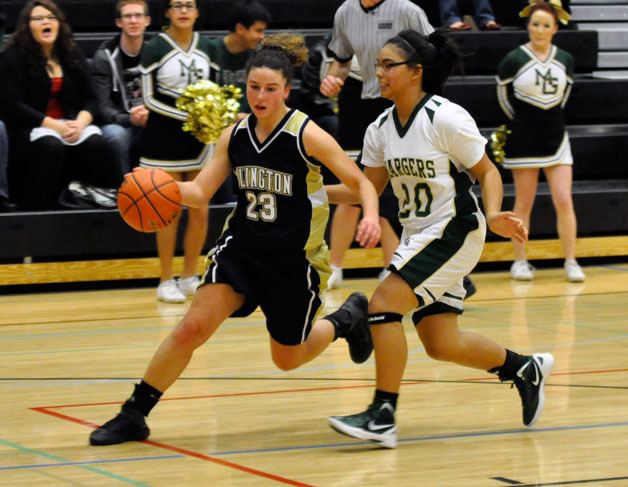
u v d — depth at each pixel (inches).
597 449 205.9
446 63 214.4
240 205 211.2
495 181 209.0
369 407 207.9
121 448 207.8
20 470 192.5
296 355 217.5
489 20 534.6
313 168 207.2
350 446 209.0
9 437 216.2
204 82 366.3
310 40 494.9
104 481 185.3
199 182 213.0
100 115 420.8
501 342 316.2
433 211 210.5
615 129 514.3
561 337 323.6
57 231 413.1
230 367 285.6
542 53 417.7
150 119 377.7
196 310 207.2
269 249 206.8
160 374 210.2
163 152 377.1
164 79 373.1
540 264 477.1
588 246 471.5
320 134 205.6
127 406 212.1
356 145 383.2
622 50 558.9
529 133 419.8
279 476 188.5
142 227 208.7
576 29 556.4
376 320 206.8
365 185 205.6
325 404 244.7
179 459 199.6
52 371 281.9
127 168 422.6
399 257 208.4
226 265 207.6
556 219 461.7
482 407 240.7
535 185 427.2
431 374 274.7
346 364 289.1
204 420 230.4
